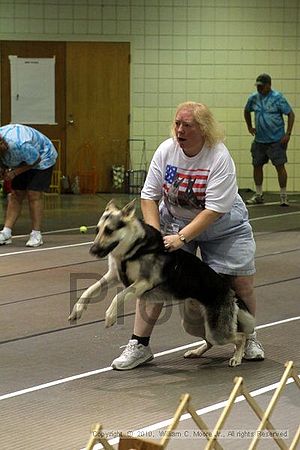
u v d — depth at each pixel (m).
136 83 16.73
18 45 16.47
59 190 16.73
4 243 10.80
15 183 10.66
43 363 5.86
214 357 6.03
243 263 5.70
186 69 16.73
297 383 3.84
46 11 16.44
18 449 4.31
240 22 16.62
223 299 5.50
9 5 16.36
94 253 5.16
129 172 16.78
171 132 5.55
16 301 7.67
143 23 16.58
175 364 5.86
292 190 17.19
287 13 16.66
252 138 16.97
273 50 16.73
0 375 5.59
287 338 6.56
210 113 5.41
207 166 5.41
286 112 14.86
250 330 5.80
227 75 16.77
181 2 16.55
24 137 10.28
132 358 5.73
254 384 5.43
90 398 5.14
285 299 7.89
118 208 5.36
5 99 16.56
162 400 5.11
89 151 16.80
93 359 5.97
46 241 11.07
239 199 5.76
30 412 4.89
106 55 16.62
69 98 16.66
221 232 5.66
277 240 11.27
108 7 16.50
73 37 16.52
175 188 5.52
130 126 16.84
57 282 8.47
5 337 6.51
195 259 5.45
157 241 5.27
